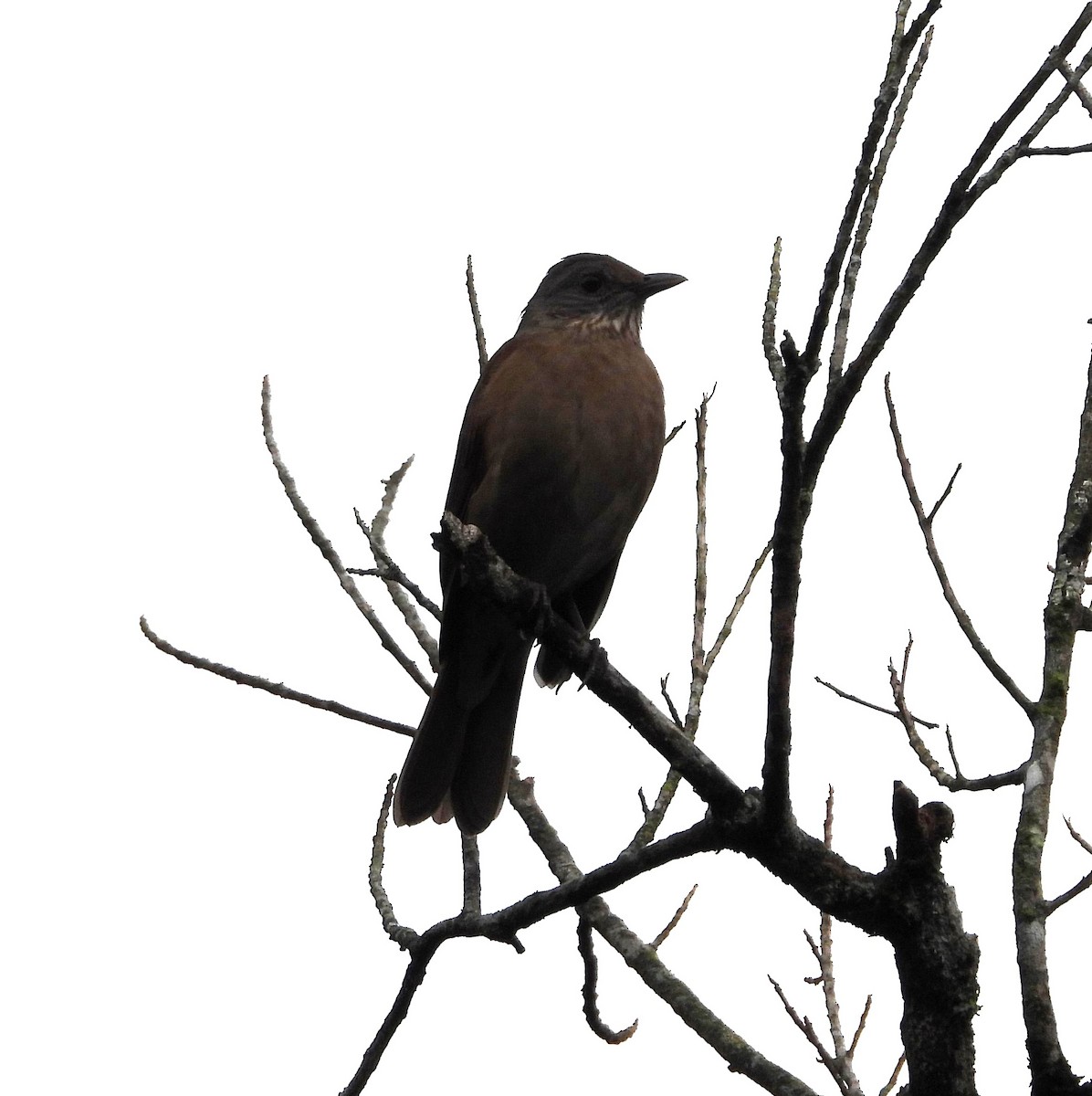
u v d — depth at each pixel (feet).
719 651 29.68
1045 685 24.32
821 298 20.85
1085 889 21.79
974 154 20.40
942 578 25.95
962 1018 23.45
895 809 23.66
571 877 33.63
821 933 30.25
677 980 30.14
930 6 20.21
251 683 34.45
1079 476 25.46
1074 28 19.94
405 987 30.07
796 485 22.02
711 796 24.81
